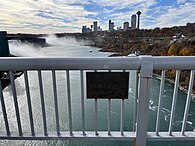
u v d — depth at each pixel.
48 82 26.27
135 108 1.88
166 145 11.94
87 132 2.01
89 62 1.65
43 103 1.82
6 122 1.91
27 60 1.65
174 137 1.93
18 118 1.90
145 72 1.67
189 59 1.62
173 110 1.87
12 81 1.76
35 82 25.52
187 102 1.83
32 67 1.67
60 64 1.66
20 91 22.62
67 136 1.94
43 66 1.67
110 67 1.66
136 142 1.93
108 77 1.76
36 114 16.75
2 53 25.30
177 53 37.03
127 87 1.79
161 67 1.66
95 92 1.81
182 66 1.64
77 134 1.97
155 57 1.65
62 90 22.33
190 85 1.76
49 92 22.98
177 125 14.90
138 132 1.88
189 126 13.98
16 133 1.99
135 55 1.75
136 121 1.90
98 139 1.95
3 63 1.64
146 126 1.86
